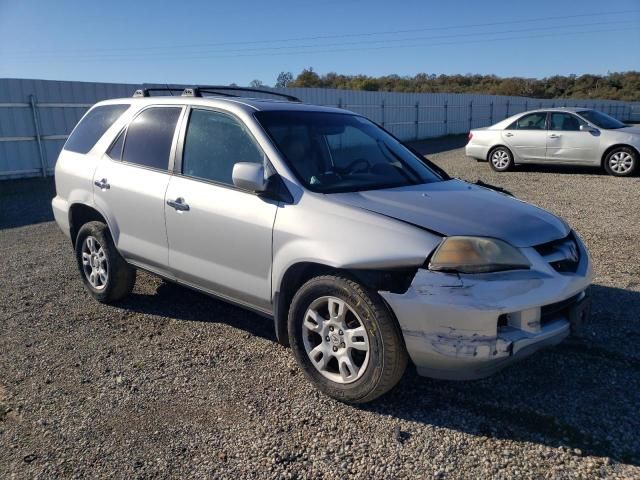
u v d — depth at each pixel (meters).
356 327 3.16
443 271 2.86
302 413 3.16
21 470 2.72
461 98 31.11
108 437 2.97
